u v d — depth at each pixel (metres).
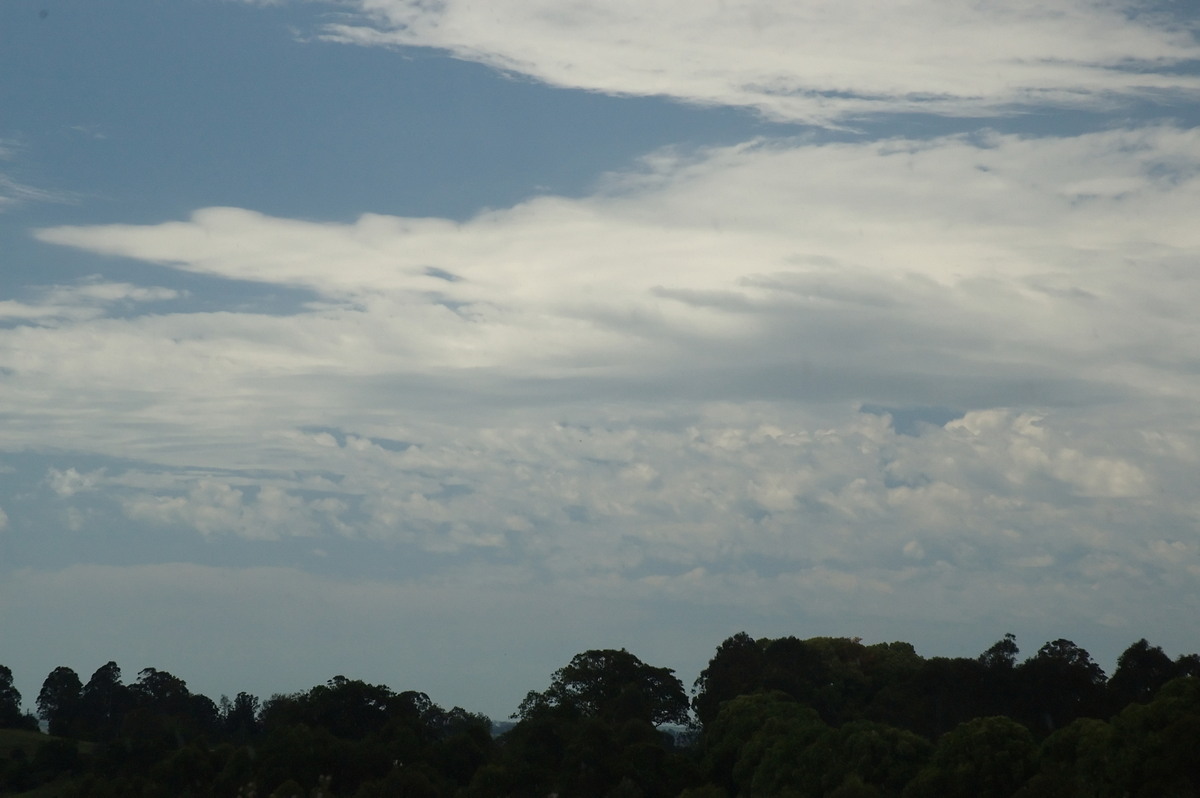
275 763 132.12
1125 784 94.94
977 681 154.50
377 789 123.25
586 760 126.94
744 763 129.12
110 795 134.25
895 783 112.94
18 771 159.62
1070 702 144.88
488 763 137.62
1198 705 96.31
